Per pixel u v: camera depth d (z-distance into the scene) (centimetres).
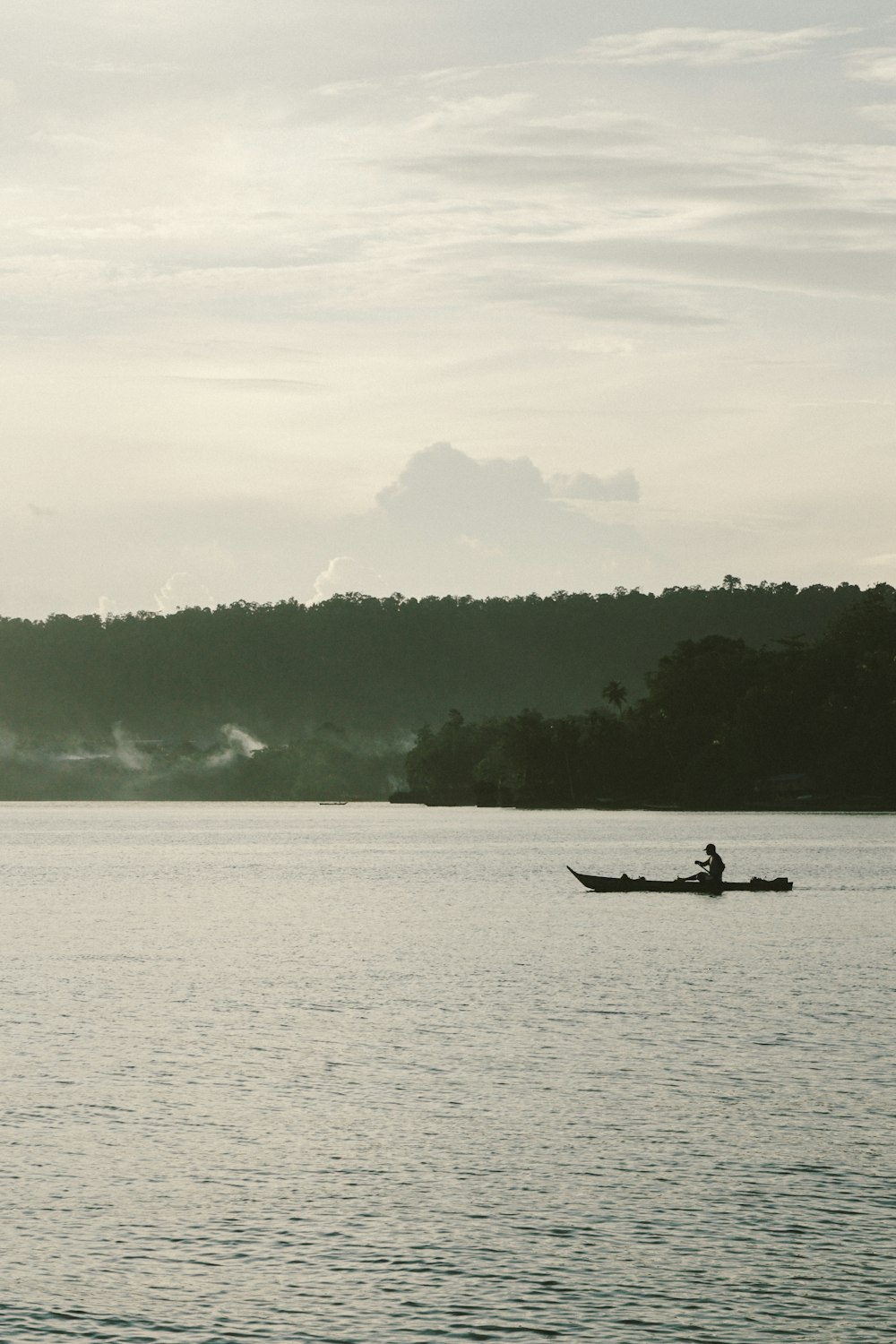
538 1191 3416
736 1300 2850
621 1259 3034
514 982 6406
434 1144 3766
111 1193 3425
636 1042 4959
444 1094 4259
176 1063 4697
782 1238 3125
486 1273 2973
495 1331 2745
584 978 6512
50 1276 2973
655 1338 2716
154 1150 3734
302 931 8856
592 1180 3478
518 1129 3891
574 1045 4922
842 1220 3216
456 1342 2703
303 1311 2823
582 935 8331
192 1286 2930
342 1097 4238
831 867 14600
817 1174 3503
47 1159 3662
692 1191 3400
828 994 5962
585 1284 2925
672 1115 4009
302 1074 4516
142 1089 4344
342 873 15138
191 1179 3516
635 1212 3275
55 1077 4497
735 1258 3030
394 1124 3953
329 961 7288
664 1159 3628
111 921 9650
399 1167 3584
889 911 9712
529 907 10394
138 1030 5278
